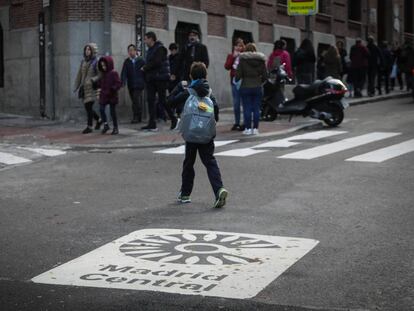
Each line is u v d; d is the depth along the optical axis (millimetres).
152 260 5859
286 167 10570
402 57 27875
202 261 5809
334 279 5328
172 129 15922
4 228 7191
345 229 6875
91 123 15578
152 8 19000
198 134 7926
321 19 28141
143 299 4918
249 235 6664
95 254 6086
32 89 19062
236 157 11672
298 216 7445
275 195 8562
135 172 10547
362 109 20734
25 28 19109
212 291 5062
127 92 18297
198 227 7023
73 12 17656
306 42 20906
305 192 8711
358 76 23984
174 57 17500
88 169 10961
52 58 18172
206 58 15680
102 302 4883
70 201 8523
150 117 15680
